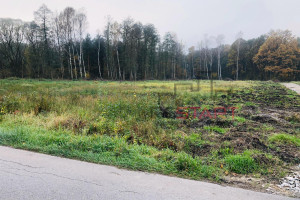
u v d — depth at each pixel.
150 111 6.99
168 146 4.41
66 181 2.77
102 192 2.51
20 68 39.62
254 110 8.79
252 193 2.56
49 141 4.32
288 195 2.54
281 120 6.86
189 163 3.26
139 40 45.81
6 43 39.47
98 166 3.29
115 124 5.50
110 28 40.38
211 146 4.38
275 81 36.00
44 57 37.09
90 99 9.66
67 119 6.09
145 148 4.12
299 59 46.19
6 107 7.54
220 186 2.74
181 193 2.52
